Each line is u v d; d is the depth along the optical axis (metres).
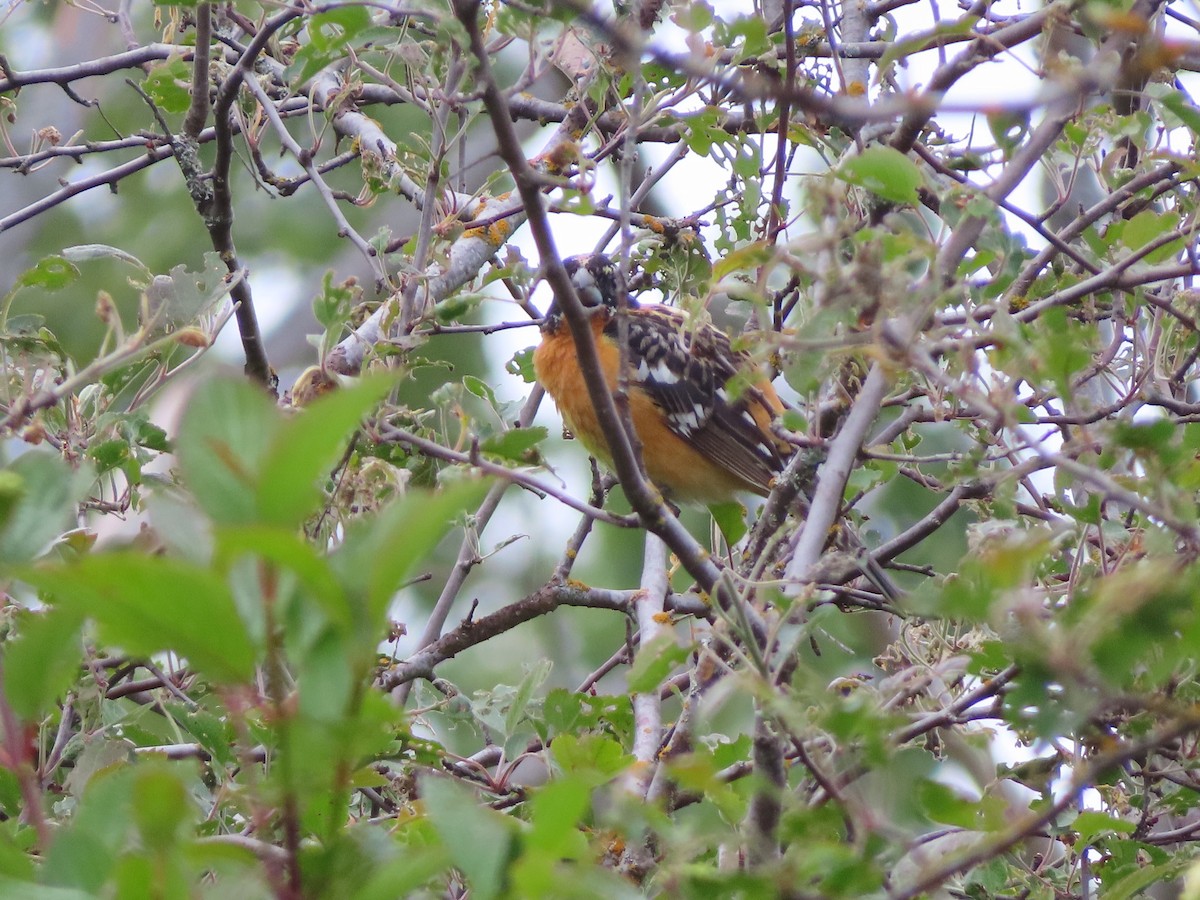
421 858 3.15
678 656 4.48
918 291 4.49
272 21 7.32
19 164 9.88
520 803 6.44
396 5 6.39
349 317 7.48
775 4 8.93
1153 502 4.51
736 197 8.62
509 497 14.53
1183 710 3.82
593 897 3.16
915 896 4.03
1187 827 6.69
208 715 6.16
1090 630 3.67
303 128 15.38
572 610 14.18
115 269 15.40
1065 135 6.74
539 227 4.87
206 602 2.63
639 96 6.00
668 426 10.74
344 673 2.84
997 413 4.40
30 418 5.80
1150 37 5.62
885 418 9.28
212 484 2.64
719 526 6.98
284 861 3.25
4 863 3.29
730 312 7.75
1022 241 6.10
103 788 3.34
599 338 10.52
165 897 2.87
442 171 7.73
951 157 7.24
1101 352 7.02
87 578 2.54
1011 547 3.78
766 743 4.27
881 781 4.48
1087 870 5.88
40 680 3.35
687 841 3.80
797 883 3.71
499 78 10.78
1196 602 3.58
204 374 2.73
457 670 13.62
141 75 13.85
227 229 7.79
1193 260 6.21
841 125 7.19
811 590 4.56
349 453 6.37
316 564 2.59
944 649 6.04
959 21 5.86
